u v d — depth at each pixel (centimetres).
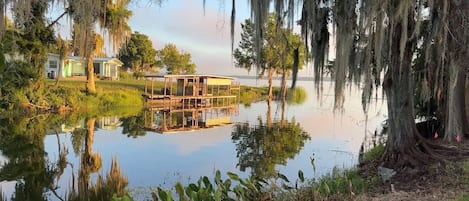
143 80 4206
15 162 1084
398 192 543
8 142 1357
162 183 851
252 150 1267
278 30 631
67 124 1808
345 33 558
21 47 1756
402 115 675
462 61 598
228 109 2922
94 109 2328
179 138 1551
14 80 1877
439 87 723
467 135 862
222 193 499
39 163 1071
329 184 593
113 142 1420
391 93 680
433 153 671
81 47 980
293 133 1631
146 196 749
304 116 2342
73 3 721
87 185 859
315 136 1523
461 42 580
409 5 525
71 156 1169
